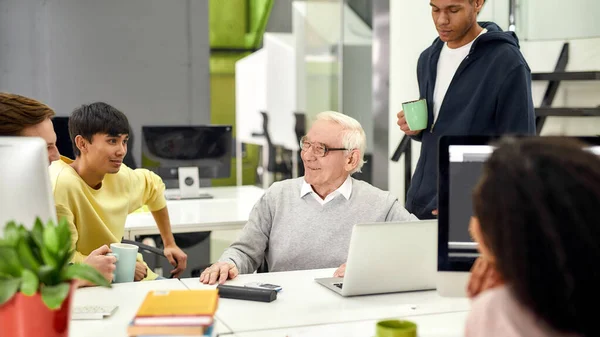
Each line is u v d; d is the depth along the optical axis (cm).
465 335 103
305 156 243
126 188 281
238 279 219
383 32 545
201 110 536
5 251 128
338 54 804
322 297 199
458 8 265
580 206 86
